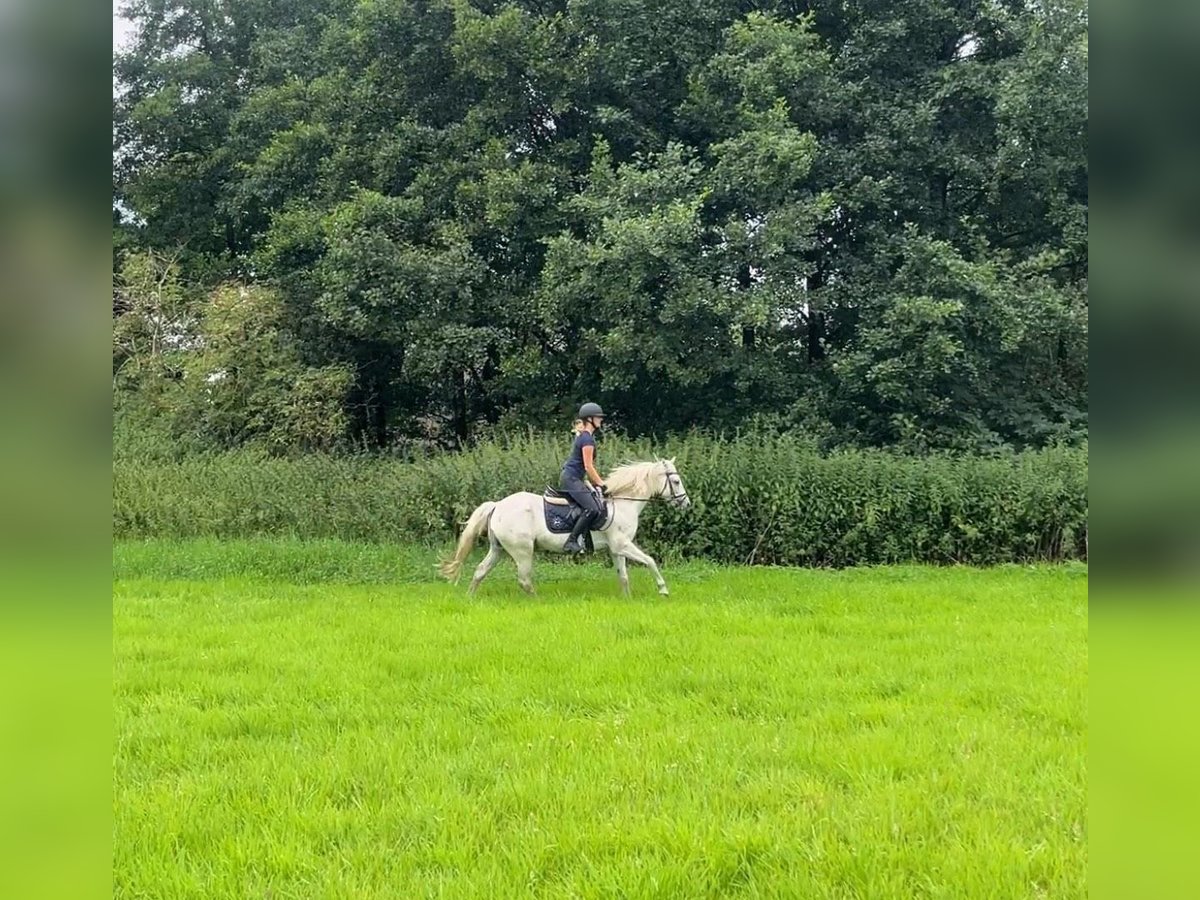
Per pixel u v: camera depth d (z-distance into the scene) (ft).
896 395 53.52
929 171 62.44
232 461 58.49
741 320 51.83
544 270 56.90
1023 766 16.55
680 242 51.88
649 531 48.11
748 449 51.11
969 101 61.16
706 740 18.13
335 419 64.13
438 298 59.36
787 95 59.41
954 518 47.32
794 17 65.67
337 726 19.65
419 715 20.26
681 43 62.13
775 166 53.57
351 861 13.37
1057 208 58.85
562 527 36.04
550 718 19.97
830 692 21.71
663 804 15.15
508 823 14.69
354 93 66.28
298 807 15.31
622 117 60.70
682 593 37.52
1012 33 58.08
